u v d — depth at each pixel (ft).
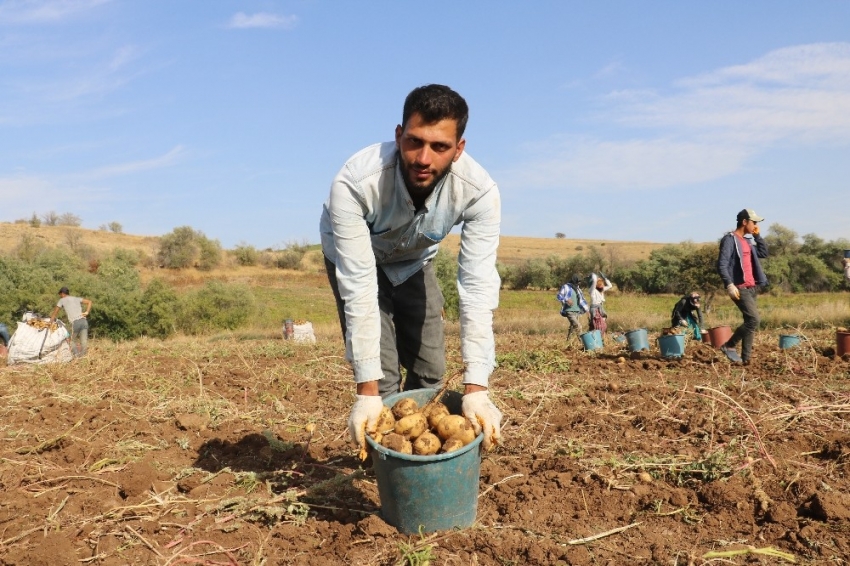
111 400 22.84
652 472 14.38
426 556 10.27
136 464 13.97
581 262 154.40
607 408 20.94
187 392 25.79
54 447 17.15
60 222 270.67
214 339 71.61
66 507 12.78
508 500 12.73
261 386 27.45
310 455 16.29
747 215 29.12
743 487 13.23
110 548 11.05
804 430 17.49
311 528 11.85
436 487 11.00
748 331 29.55
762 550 10.62
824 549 10.72
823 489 13.06
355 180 10.65
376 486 13.65
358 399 11.07
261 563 10.61
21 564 10.43
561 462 14.80
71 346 41.50
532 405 21.94
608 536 11.52
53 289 87.66
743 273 29.01
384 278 13.28
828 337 40.45
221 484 13.98
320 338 65.98
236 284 104.73
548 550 10.75
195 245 201.98
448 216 11.25
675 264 136.36
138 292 91.71
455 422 11.12
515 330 63.93
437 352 13.92
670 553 10.84
